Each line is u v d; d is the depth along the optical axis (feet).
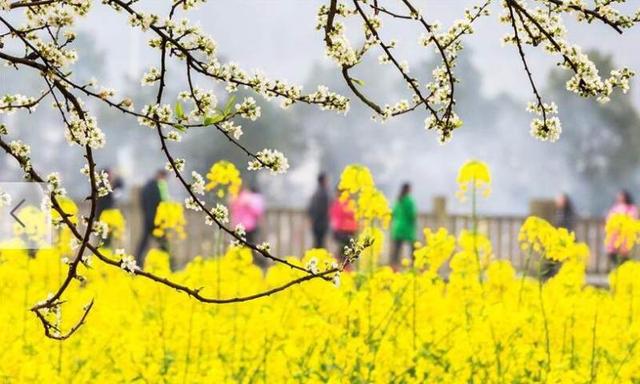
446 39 24.67
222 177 49.70
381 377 41.24
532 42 24.67
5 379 39.60
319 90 24.12
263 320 43.16
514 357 41.91
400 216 109.29
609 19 24.44
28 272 49.32
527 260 49.39
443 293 55.16
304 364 40.75
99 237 24.12
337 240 102.99
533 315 44.91
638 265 53.57
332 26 24.34
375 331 45.06
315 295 46.21
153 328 43.50
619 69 24.25
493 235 127.75
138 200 125.39
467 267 50.52
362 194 50.11
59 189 24.08
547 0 24.57
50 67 23.59
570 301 45.78
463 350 41.60
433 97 24.66
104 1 23.76
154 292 51.55
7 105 23.59
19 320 43.24
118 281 51.85
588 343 46.16
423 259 49.11
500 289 52.39
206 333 43.34
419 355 41.42
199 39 23.73
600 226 132.16
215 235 50.21
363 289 47.70
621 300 52.19
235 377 42.16
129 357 41.37
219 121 23.65
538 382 41.73
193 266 51.16
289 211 135.03
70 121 23.58
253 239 117.50
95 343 42.39
